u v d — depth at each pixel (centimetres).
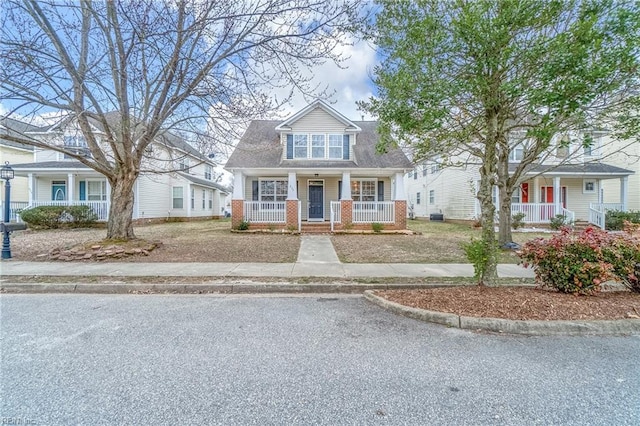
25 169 1712
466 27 441
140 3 681
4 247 835
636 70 514
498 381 282
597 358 328
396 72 604
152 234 1412
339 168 1534
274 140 1709
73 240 1162
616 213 1609
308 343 362
